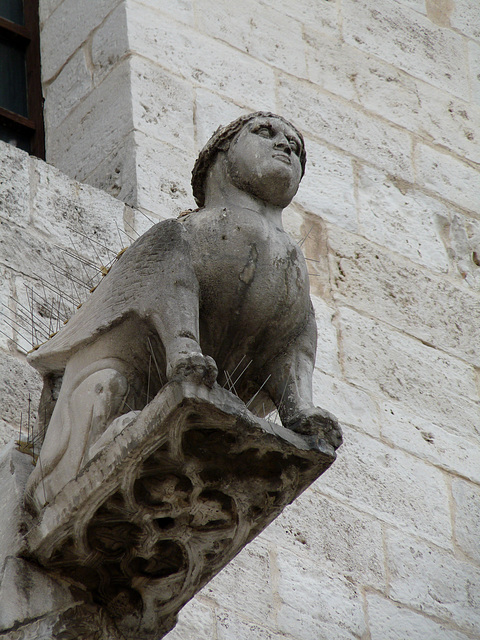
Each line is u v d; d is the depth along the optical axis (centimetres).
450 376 1323
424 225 1437
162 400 730
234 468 768
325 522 1123
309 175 1386
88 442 784
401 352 1307
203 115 1324
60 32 1434
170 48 1355
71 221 1152
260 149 841
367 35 1550
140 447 739
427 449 1244
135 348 796
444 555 1173
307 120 1425
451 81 1587
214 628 992
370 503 1164
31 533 802
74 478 773
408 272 1381
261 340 813
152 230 803
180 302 771
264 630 1016
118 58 1332
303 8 1513
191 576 809
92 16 1400
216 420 737
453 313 1381
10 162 1154
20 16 1465
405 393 1276
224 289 794
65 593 809
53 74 1412
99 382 792
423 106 1537
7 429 984
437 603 1135
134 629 823
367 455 1199
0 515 834
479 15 1684
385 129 1482
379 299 1336
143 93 1299
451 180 1495
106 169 1266
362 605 1090
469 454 1269
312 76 1463
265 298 800
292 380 816
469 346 1363
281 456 769
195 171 873
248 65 1409
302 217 1348
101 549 802
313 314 844
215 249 798
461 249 1447
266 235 810
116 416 786
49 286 1097
